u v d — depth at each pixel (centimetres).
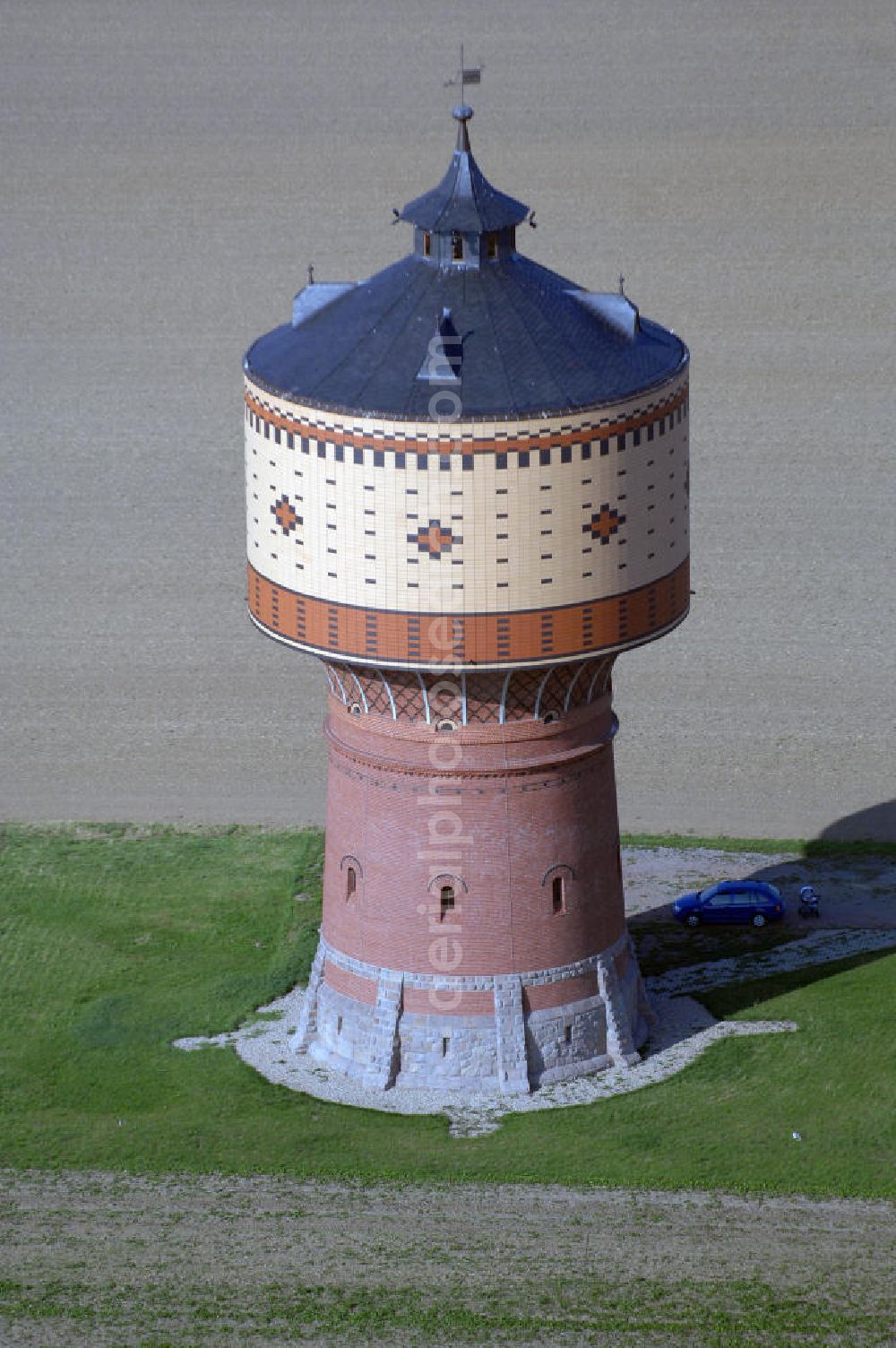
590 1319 17188
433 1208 18538
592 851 19988
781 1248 17962
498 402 18225
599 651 18900
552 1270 17775
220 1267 17888
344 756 19825
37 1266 17925
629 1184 18750
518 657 18688
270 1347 16975
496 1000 19875
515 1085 19962
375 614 18675
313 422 18462
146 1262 17975
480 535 18350
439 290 19000
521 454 18188
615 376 18662
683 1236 18112
